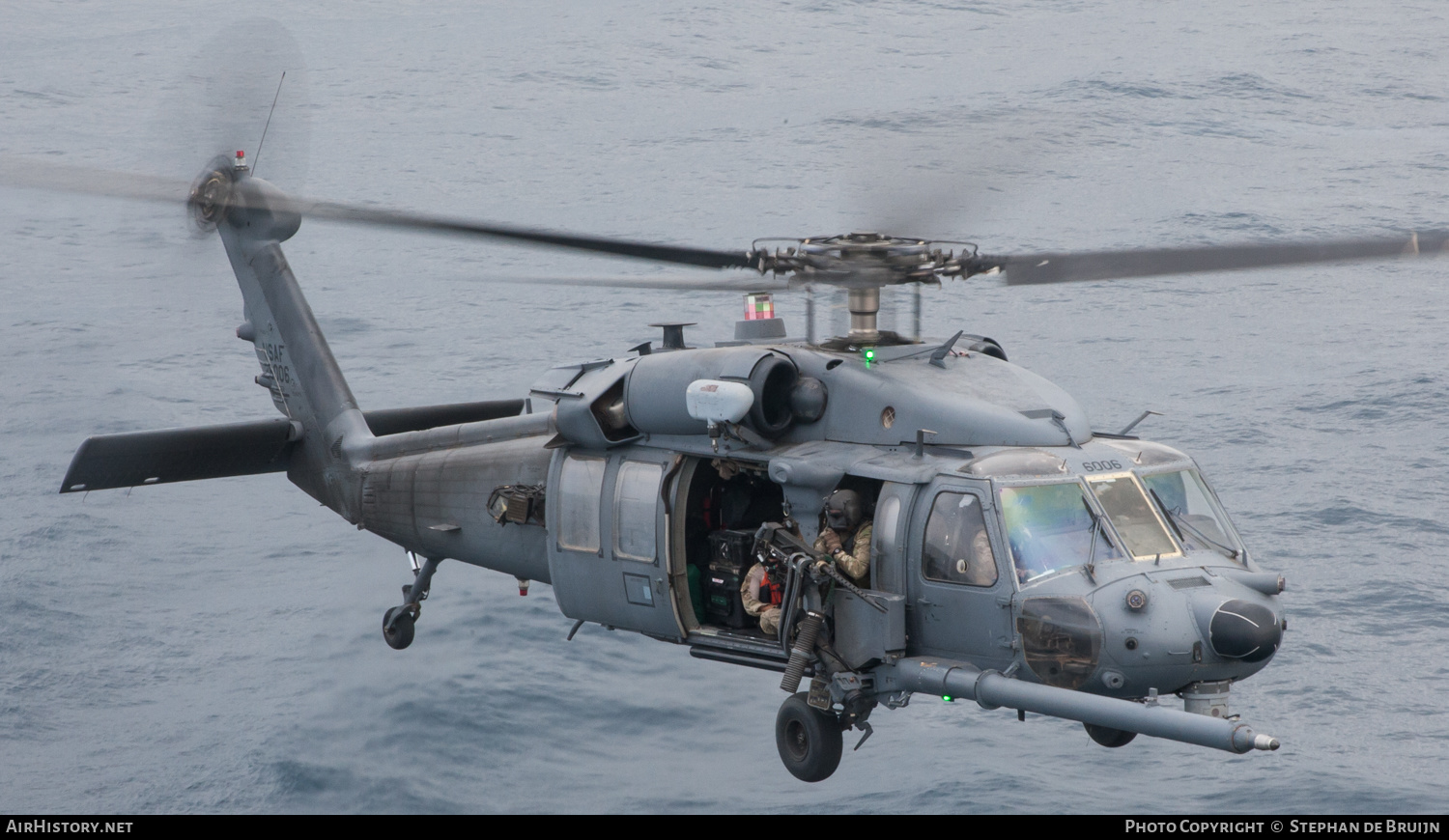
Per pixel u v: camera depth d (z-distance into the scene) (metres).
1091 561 26.16
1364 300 106.88
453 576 58.41
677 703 47.72
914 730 46.84
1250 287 110.69
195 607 56.72
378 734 44.94
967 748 45.12
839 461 28.78
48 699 48.06
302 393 41.44
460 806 40.66
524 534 35.56
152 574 60.53
